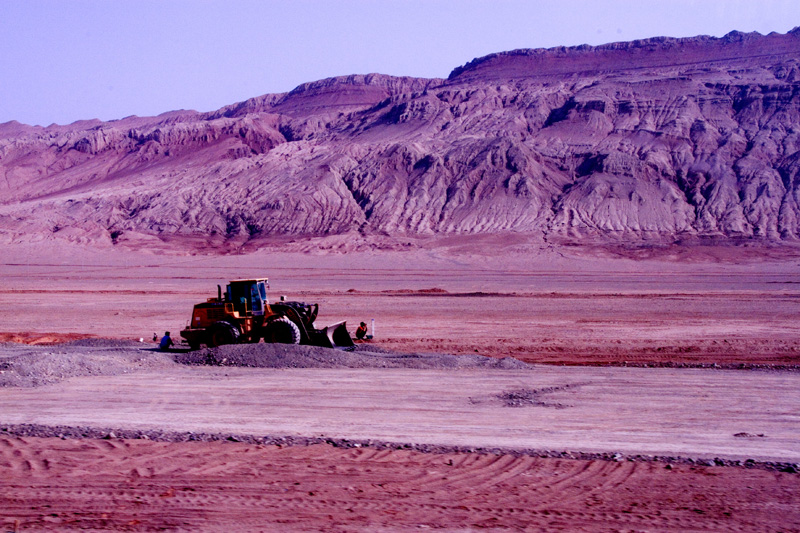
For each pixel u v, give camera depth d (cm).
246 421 1269
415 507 870
